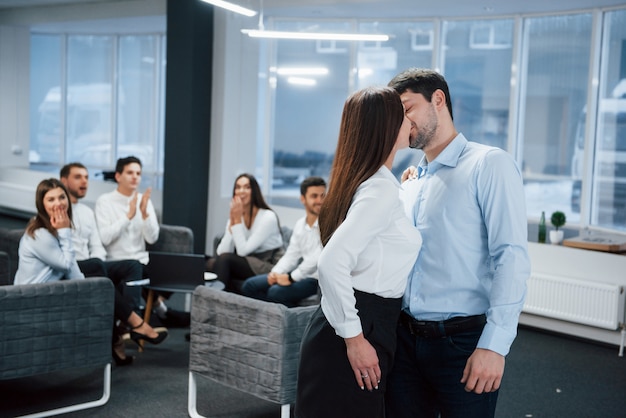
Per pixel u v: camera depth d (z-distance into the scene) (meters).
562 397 4.59
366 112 2.06
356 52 8.10
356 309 2.07
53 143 12.09
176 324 5.88
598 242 5.89
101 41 11.49
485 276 2.19
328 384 2.11
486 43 7.49
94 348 4.04
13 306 3.71
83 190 5.39
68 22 10.20
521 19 7.23
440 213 2.20
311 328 2.18
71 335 3.94
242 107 8.17
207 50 7.94
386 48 7.99
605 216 6.87
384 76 8.05
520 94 7.36
